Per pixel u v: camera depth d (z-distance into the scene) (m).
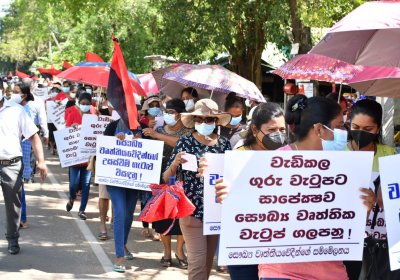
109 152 7.16
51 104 15.24
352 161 3.60
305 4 11.16
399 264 3.72
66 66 18.56
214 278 7.01
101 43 26.92
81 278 6.76
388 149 4.53
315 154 3.55
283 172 3.54
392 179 3.71
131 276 6.94
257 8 14.58
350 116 4.60
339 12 11.48
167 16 15.95
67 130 9.77
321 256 3.62
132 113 7.02
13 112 7.32
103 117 9.52
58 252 7.86
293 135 3.90
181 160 5.34
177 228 6.70
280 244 3.57
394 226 3.72
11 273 6.83
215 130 5.66
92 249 8.07
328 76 8.18
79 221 9.82
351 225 3.65
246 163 3.49
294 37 11.98
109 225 9.54
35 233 8.88
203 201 5.12
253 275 4.45
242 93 7.75
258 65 17.02
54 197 11.99
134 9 23.62
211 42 15.48
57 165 17.02
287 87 11.71
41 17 33.34
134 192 7.46
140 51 24.83
